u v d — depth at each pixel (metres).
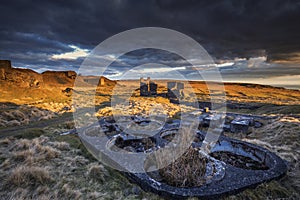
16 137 8.12
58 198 3.61
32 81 36.38
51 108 20.12
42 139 7.79
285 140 9.09
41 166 4.90
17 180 3.92
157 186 4.20
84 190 4.07
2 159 5.24
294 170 5.44
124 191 4.23
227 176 4.62
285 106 21.69
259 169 5.54
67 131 10.15
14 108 17.73
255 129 12.37
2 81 31.06
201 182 4.32
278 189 4.22
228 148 7.23
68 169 4.98
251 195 3.99
